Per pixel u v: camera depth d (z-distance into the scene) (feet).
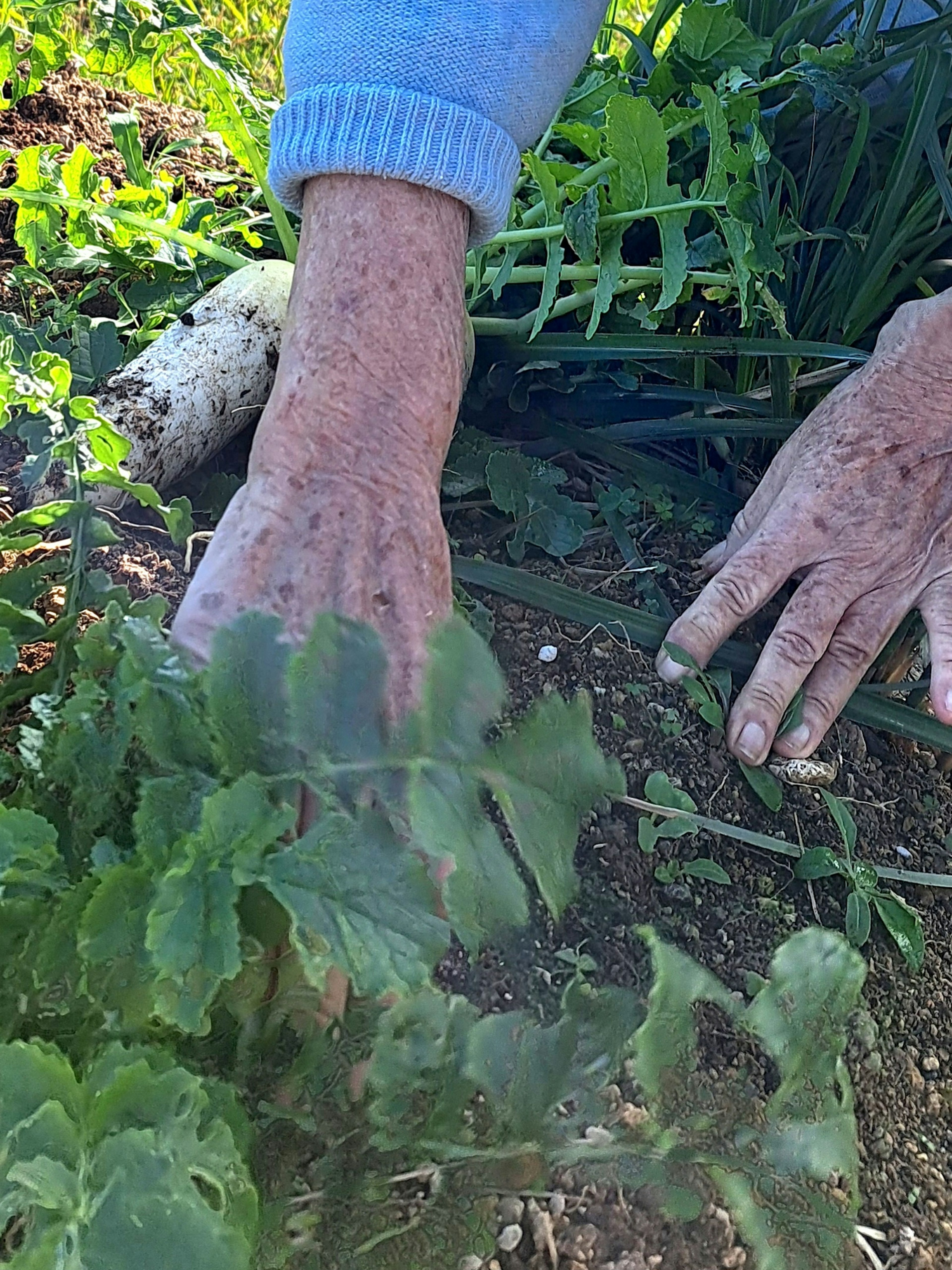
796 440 1.60
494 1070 0.87
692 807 1.37
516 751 0.82
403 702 1.02
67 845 0.83
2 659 0.83
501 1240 1.00
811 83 1.63
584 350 1.72
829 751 1.60
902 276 1.82
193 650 1.02
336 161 1.14
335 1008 0.90
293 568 1.08
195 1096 0.72
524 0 1.19
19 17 2.02
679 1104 1.04
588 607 1.57
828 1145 0.95
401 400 1.14
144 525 1.47
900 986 1.40
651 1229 1.04
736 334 1.96
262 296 1.63
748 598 1.49
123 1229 0.67
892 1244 1.15
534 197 1.94
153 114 2.26
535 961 1.22
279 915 0.80
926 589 1.51
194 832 0.75
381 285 1.16
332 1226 0.89
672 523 1.80
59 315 1.68
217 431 1.55
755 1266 1.03
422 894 0.75
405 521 1.12
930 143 1.72
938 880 1.47
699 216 1.90
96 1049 0.77
